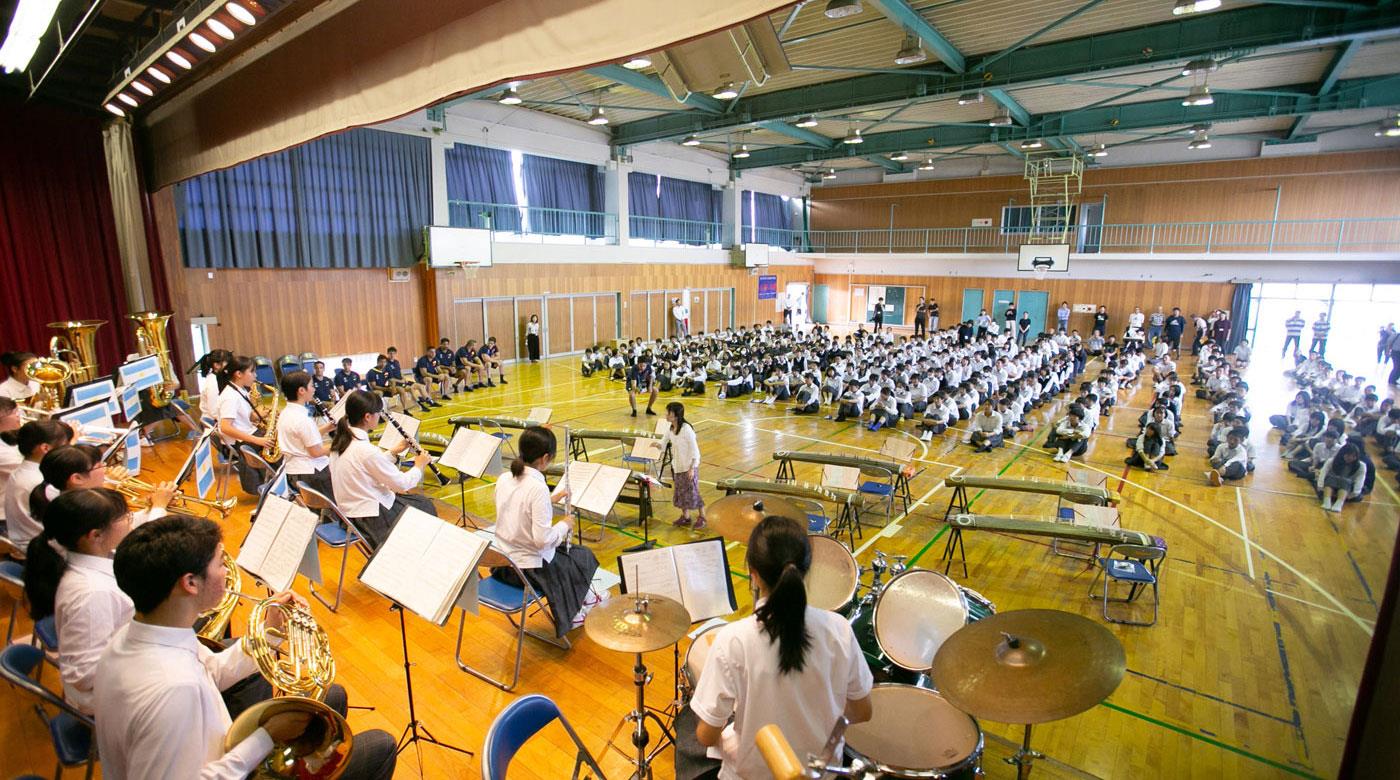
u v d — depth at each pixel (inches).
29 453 153.9
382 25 168.6
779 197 1245.1
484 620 202.1
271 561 132.3
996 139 771.4
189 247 519.2
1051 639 102.0
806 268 1267.2
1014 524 247.9
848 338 863.1
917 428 512.7
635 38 118.4
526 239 796.0
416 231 677.3
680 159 975.6
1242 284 884.0
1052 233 1014.4
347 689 166.7
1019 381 593.0
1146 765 158.1
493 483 349.4
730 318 1110.4
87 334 336.2
